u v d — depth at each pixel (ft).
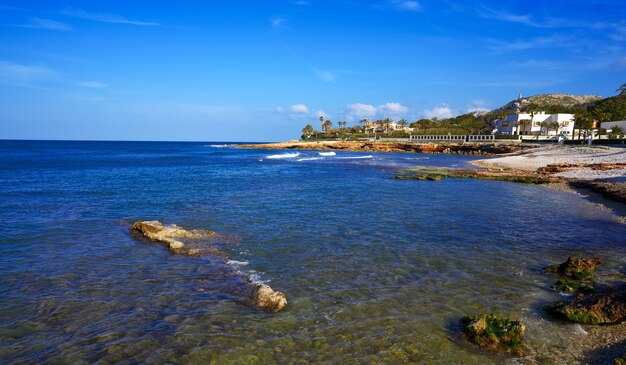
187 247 46.65
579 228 58.34
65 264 40.55
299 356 23.99
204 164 210.79
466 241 50.67
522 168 172.45
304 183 116.57
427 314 29.71
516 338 25.21
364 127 610.65
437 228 57.88
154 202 79.15
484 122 579.48
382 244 48.91
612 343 25.07
